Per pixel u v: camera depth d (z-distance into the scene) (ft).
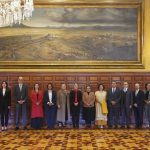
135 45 46.98
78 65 46.78
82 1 47.01
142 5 46.83
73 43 47.24
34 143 30.68
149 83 44.73
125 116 43.57
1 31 47.09
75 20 47.26
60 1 46.98
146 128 42.75
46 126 44.62
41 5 47.11
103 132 38.75
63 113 43.34
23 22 47.14
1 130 41.24
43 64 46.75
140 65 46.73
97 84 46.70
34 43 47.09
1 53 46.85
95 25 47.32
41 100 42.98
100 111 43.19
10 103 43.21
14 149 27.63
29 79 46.65
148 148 27.96
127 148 27.99
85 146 28.96
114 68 46.80
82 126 44.80
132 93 43.62
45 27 47.26
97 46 47.14
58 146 28.96
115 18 47.34
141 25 46.80
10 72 46.47
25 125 43.45
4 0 32.65
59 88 46.60
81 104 43.80
